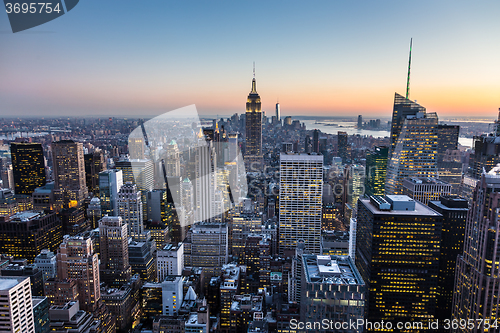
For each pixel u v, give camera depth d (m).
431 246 175.50
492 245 132.00
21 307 122.69
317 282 102.44
